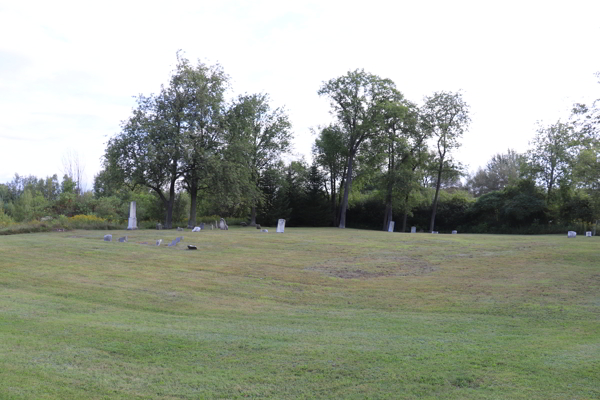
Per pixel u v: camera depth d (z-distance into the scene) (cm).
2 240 2353
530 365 654
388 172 4991
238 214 5412
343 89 4688
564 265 1620
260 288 1422
